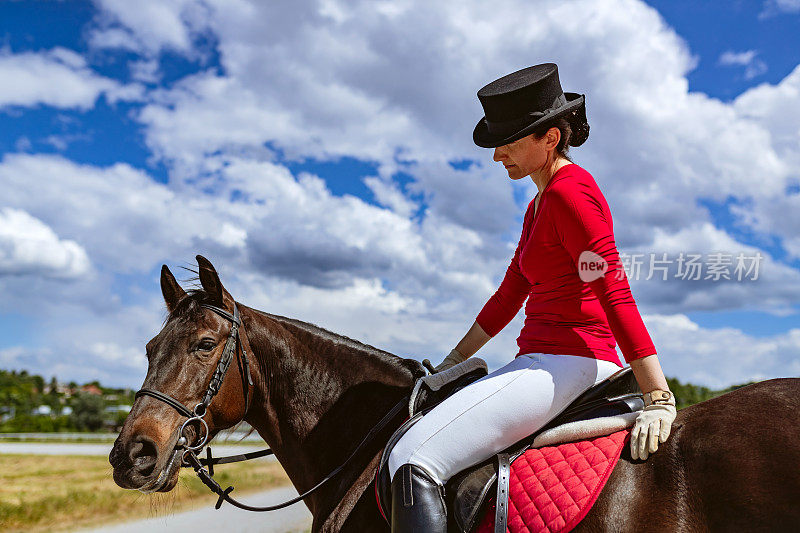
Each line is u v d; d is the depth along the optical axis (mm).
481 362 2180
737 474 1474
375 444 2219
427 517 1722
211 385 2195
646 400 1691
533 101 1901
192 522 8664
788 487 1417
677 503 1518
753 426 1521
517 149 1968
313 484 2334
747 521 1438
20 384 117625
